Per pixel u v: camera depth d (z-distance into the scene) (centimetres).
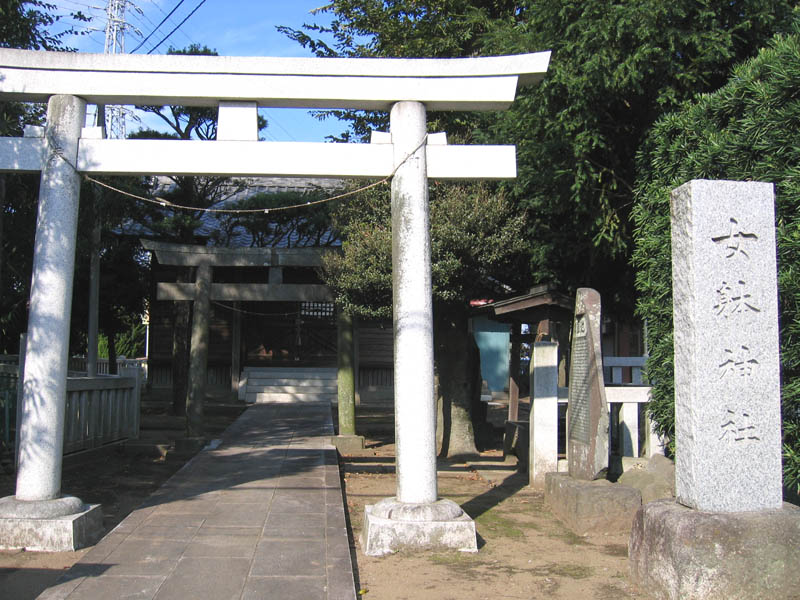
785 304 529
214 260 1155
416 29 1225
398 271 593
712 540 423
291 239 1895
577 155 846
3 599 436
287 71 606
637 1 784
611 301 1075
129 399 1125
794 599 424
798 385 518
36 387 571
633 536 489
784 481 530
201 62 601
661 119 760
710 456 450
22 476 568
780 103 554
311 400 2005
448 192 995
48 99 611
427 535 556
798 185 520
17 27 908
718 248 465
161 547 538
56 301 580
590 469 671
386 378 2123
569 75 824
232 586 453
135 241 1792
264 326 2150
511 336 1084
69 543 539
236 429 1328
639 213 723
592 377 680
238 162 607
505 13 1153
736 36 794
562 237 986
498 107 631
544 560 540
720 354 458
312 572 482
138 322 2167
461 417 1112
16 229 1058
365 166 614
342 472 949
